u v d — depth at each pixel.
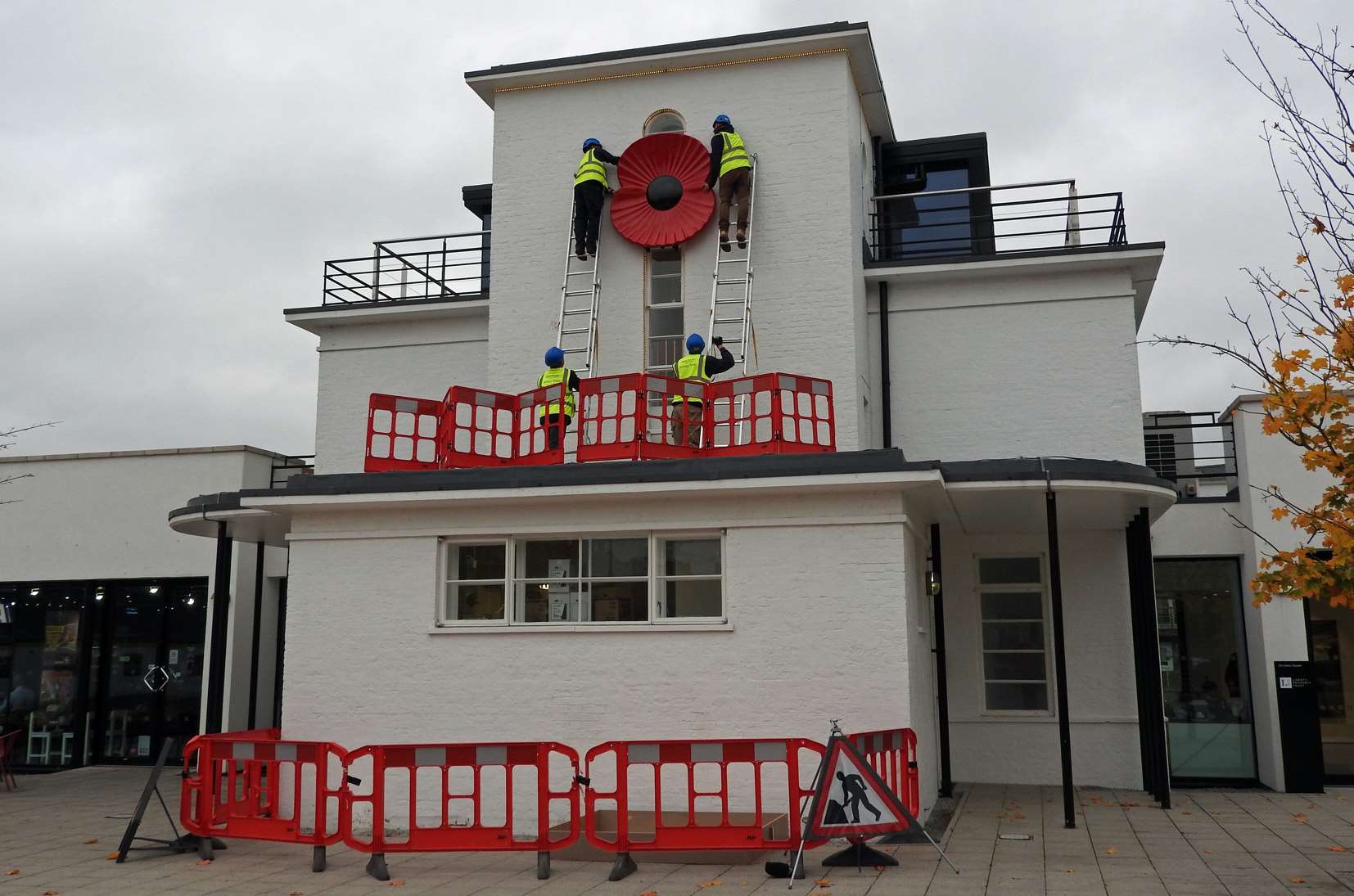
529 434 13.74
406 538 13.02
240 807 12.31
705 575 12.40
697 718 11.98
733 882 9.70
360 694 12.83
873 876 9.81
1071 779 12.35
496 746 10.27
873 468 11.60
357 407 19.14
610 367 16.73
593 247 16.89
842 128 16.62
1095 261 16.55
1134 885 9.43
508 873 10.29
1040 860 10.49
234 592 20.38
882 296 17.23
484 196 21.78
